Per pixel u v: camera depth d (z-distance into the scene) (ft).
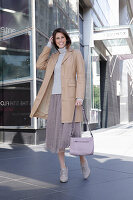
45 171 11.75
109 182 9.66
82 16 48.49
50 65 9.81
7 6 25.43
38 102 9.58
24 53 24.41
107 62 64.64
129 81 109.81
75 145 9.16
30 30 24.09
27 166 13.05
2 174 11.10
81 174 11.05
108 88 64.90
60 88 9.52
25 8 24.49
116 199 7.61
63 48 9.78
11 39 25.27
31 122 23.30
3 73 25.50
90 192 8.32
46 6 26.76
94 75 51.37
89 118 46.57
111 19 72.95
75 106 9.54
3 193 8.18
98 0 55.47
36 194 8.05
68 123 9.30
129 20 104.68
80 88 9.25
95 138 31.07
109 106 65.51
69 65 9.47
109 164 13.67
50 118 9.64
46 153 17.99
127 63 101.71
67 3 33.32
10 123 24.49
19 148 20.81
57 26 29.66
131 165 13.38
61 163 9.76
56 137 9.41
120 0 92.73
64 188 8.78
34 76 23.58
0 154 17.53
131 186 9.09
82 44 47.88
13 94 24.71
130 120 107.65
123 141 27.17
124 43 58.75
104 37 47.50
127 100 98.48
